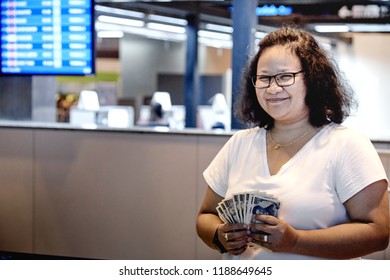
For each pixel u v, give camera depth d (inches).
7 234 228.7
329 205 87.7
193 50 374.3
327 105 91.5
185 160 205.0
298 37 91.8
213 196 100.2
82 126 223.5
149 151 209.6
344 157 87.8
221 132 203.3
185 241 206.8
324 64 91.3
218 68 703.7
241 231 88.0
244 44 205.3
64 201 221.1
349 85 93.7
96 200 217.0
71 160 219.6
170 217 207.9
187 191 205.3
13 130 226.8
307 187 88.3
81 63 217.5
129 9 330.6
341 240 85.2
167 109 516.1
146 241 211.6
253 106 97.7
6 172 227.9
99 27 409.7
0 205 229.1
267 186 90.4
